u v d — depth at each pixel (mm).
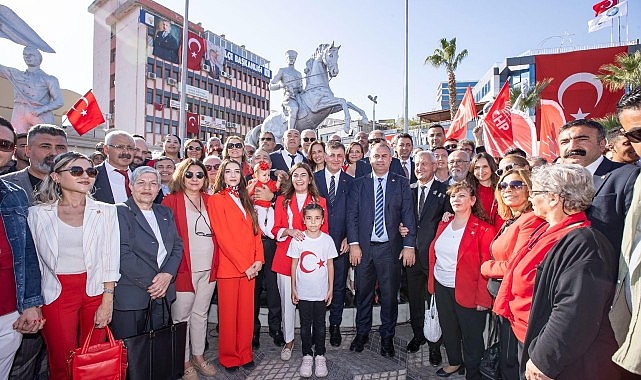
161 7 38531
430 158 4047
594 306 1690
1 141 2594
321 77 9914
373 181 3982
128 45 36812
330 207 4223
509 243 2566
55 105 10875
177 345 2975
